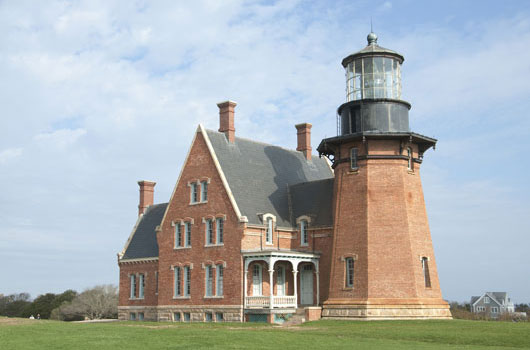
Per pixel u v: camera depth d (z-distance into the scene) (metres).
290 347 24.28
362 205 40.34
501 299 145.25
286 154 52.56
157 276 53.25
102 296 91.88
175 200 48.78
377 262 39.16
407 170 41.03
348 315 39.03
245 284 42.44
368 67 42.19
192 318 45.62
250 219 44.00
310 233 45.09
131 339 26.36
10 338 26.61
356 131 41.56
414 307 38.50
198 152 47.44
